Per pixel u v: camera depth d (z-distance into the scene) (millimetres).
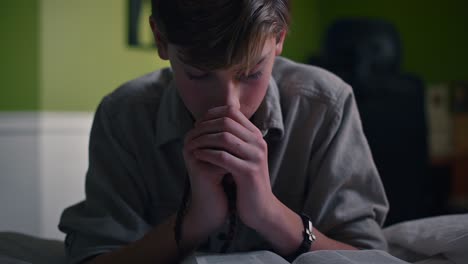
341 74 1972
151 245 776
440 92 3285
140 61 2611
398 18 3283
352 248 797
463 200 3084
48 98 2334
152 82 970
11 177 2223
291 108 895
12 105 2242
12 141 2225
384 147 1926
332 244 786
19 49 2252
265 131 849
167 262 782
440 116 3279
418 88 2012
